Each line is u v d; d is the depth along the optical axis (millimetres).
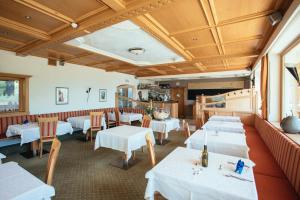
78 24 2805
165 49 4742
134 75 9641
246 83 9750
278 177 2135
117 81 8414
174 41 3760
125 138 3184
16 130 3914
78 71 6523
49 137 4039
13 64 4688
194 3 2270
